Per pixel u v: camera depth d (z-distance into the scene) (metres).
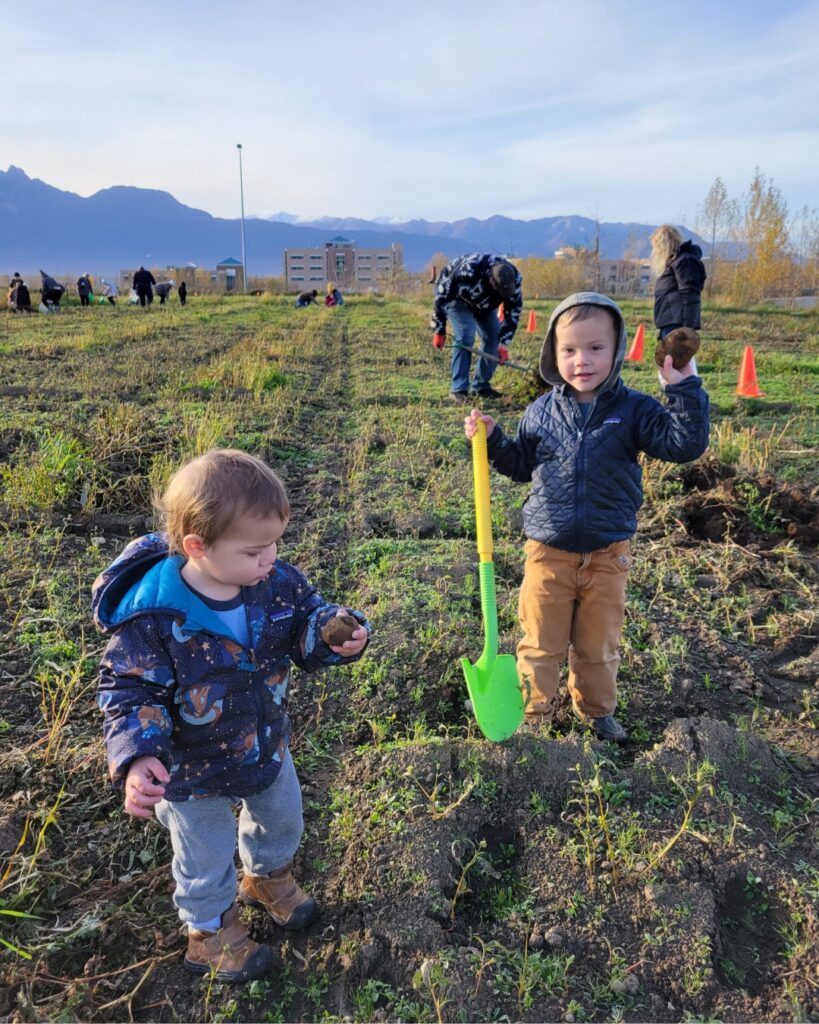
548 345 3.15
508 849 2.68
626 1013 2.13
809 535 5.30
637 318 21.14
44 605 4.20
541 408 3.19
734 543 5.23
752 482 5.80
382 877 2.49
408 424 8.24
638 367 12.76
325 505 5.96
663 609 4.38
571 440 3.06
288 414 8.87
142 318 22.56
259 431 7.99
